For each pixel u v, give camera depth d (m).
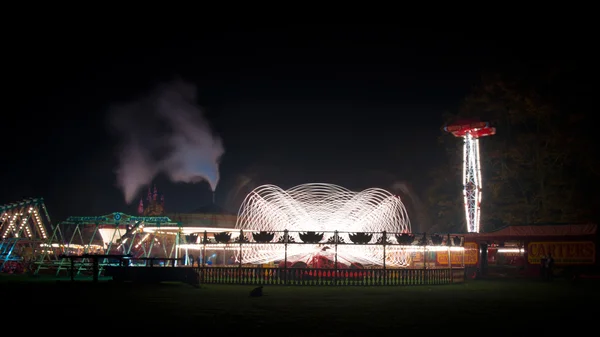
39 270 37.09
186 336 11.76
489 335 12.49
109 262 36.53
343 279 27.14
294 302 19.23
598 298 22.81
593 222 43.03
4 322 13.70
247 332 12.39
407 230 34.16
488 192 52.75
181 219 47.97
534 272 41.69
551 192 47.56
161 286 25.88
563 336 12.50
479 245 42.72
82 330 12.45
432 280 29.70
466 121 48.19
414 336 12.20
